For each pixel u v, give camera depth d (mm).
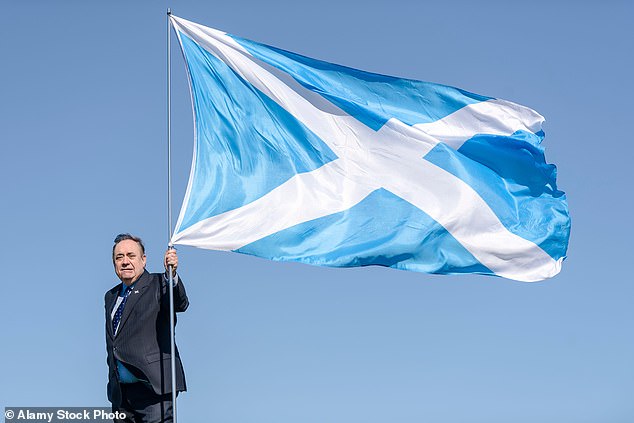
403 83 17125
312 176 16078
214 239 15172
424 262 16266
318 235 15758
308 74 16625
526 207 17062
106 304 14016
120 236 14023
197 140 15648
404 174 16547
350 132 16516
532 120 17359
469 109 17266
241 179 15625
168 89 15344
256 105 16109
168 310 13891
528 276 16797
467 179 16719
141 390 13672
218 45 16156
